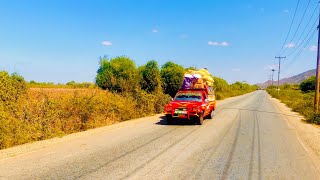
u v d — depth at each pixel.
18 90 11.90
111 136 10.99
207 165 7.19
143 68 23.75
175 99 16.06
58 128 11.46
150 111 19.78
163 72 27.62
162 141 10.14
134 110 17.95
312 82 82.31
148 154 8.19
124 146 9.19
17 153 8.09
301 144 10.18
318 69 22.23
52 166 6.83
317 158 8.15
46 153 8.11
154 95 21.23
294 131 13.34
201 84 18.98
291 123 16.53
